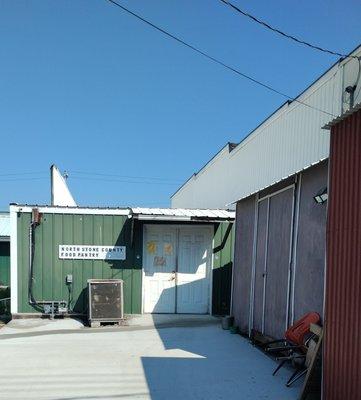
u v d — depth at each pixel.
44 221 11.14
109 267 11.26
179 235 11.48
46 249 11.12
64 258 11.15
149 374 6.19
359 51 8.67
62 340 8.39
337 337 4.66
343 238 4.64
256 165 14.07
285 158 11.88
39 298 11.05
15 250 11.02
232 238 11.51
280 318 7.11
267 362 6.79
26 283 11.02
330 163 5.00
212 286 11.35
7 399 5.23
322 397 4.92
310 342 5.55
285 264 7.03
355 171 4.46
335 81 9.52
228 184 17.14
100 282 10.05
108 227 11.31
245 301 8.84
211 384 5.75
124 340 8.36
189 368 6.47
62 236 11.18
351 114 4.59
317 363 5.29
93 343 8.11
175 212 10.88
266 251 7.86
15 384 5.77
